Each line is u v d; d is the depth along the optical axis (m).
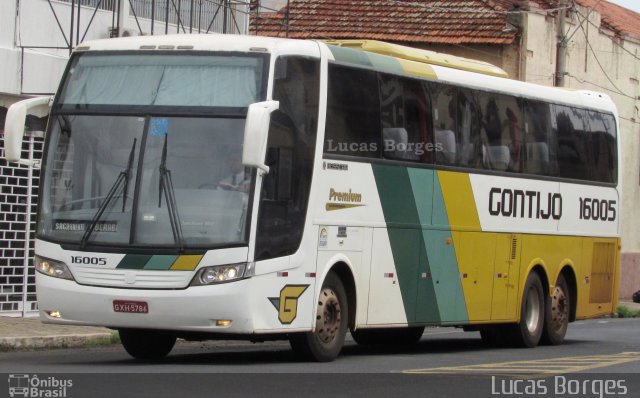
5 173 26.41
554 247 25.81
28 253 26.92
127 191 17.45
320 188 18.70
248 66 17.80
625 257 54.72
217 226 17.17
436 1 47.97
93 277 17.39
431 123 21.75
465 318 22.83
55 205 17.86
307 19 48.19
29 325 24.12
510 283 24.28
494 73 24.55
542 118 25.42
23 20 26.44
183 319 17.14
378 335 25.48
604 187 27.72
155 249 17.17
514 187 24.27
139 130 17.67
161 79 17.92
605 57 52.72
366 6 48.41
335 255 19.14
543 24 46.75
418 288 21.41
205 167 17.39
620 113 54.31
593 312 27.61
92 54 18.44
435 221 21.83
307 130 18.44
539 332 25.41
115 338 23.28
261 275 17.42
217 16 33.06
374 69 20.22
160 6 30.95
